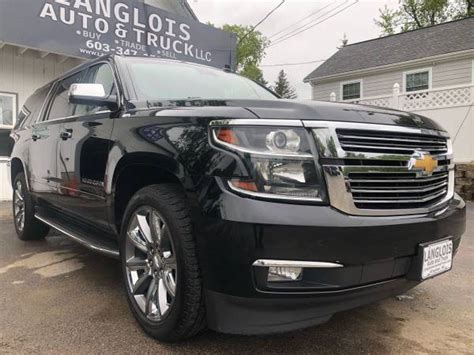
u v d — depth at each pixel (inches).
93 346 101.3
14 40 313.0
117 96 127.6
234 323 87.5
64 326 112.0
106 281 147.7
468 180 371.6
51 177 164.2
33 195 189.5
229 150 86.5
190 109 100.9
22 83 354.6
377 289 91.2
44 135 171.9
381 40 818.2
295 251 82.1
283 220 81.6
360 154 89.3
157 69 143.6
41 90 207.8
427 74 681.0
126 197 122.2
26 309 123.2
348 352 100.6
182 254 92.0
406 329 113.3
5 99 346.9
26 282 146.7
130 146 109.4
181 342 102.5
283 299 83.8
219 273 85.9
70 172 146.6
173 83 139.8
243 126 87.0
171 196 97.9
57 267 163.9
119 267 163.8
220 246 84.6
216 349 100.0
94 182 130.1
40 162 175.8
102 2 358.6
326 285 85.0
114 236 130.2
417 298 136.1
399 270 94.2
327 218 83.9
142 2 385.4
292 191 84.7
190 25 426.3
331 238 83.6
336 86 796.6
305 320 87.0
